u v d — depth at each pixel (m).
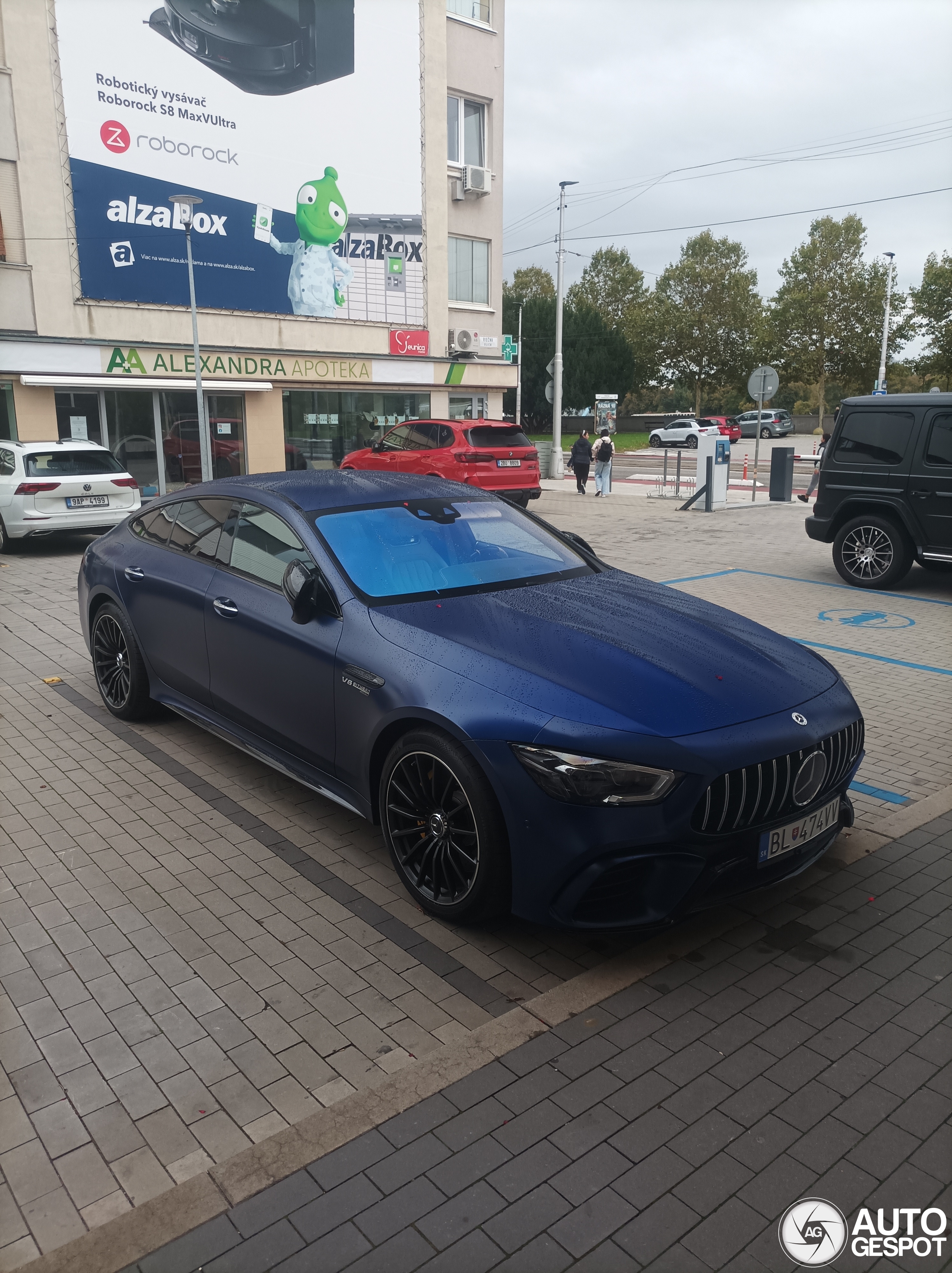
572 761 2.85
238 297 19.45
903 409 9.31
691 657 3.38
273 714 4.05
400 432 16.92
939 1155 2.30
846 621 8.29
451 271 23.86
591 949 3.21
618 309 78.69
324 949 3.19
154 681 5.09
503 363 24.55
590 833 2.84
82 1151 2.31
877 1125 2.40
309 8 19.50
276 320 20.08
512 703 3.03
